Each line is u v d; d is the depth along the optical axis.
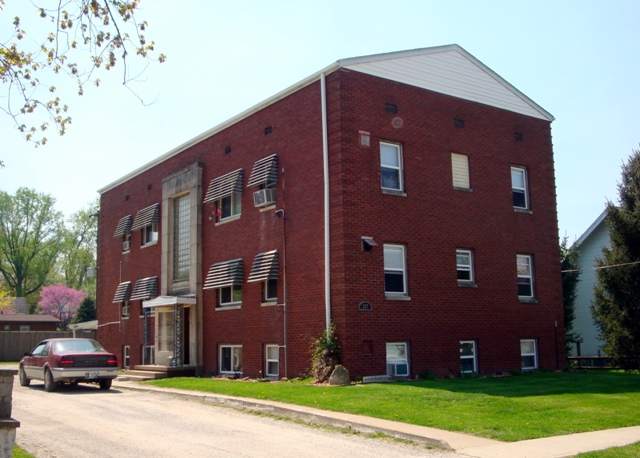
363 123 19.25
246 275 22.17
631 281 24.12
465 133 21.91
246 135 22.97
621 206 25.81
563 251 30.28
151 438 11.36
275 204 21.08
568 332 31.08
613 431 11.90
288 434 11.80
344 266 18.12
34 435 11.66
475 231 21.50
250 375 21.62
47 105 9.95
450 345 20.09
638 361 23.91
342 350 17.89
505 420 12.27
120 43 9.42
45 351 20.27
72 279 75.62
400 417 12.45
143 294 28.34
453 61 22.08
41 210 69.31
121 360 30.98
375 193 19.14
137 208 30.67
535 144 24.05
